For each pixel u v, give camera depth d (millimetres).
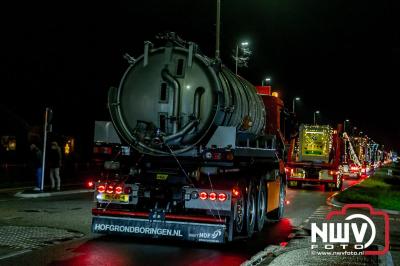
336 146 32812
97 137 12219
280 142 16922
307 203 22625
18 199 19188
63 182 28656
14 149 37688
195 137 11438
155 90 11773
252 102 13500
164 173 11445
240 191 11633
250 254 10523
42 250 10062
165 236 10977
